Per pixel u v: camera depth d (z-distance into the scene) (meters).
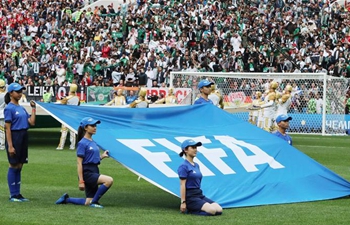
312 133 37.41
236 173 15.05
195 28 48.38
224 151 15.48
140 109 15.89
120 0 58.34
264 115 28.89
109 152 14.23
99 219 12.62
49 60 48.75
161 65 43.84
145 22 49.97
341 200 15.41
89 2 59.78
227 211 13.66
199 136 15.84
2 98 26.23
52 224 12.13
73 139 26.77
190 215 13.15
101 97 38.22
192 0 52.56
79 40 50.97
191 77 38.72
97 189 14.10
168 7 52.34
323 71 42.34
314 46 46.09
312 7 49.31
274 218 13.02
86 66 44.69
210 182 14.50
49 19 54.75
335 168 21.81
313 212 13.77
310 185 15.61
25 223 12.20
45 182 17.70
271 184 15.16
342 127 37.41
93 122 13.80
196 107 16.80
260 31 46.81
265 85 37.47
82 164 13.89
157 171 14.14
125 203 14.57
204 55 44.69
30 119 14.78
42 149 26.73
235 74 37.25
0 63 50.00
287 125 17.06
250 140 16.31
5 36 54.75
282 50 44.78
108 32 50.62
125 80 42.97
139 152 14.49
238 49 46.09
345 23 47.44
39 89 41.03
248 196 14.55
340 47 44.28
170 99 31.06
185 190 13.28
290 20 47.59
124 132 15.15
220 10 50.00
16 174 14.67
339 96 37.44
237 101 37.94
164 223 12.30
